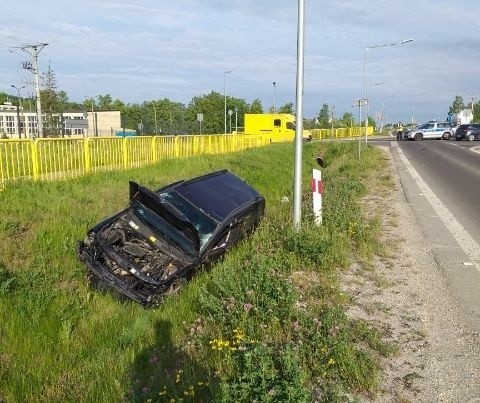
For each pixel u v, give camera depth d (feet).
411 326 15.67
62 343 14.93
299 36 24.76
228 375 12.59
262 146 95.61
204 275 19.75
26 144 33.09
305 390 11.08
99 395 12.25
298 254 21.52
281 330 15.05
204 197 24.09
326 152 102.99
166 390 12.00
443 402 11.75
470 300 17.85
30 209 27.40
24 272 19.48
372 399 11.85
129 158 47.26
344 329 14.46
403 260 22.70
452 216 33.14
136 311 17.25
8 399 12.12
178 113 298.56
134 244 19.89
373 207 36.27
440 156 91.25
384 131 307.37
